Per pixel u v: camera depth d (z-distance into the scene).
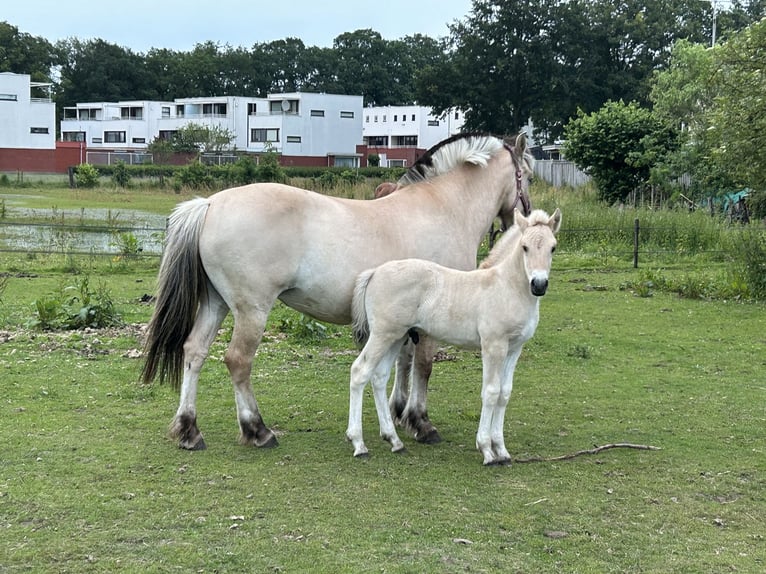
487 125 59.38
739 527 5.26
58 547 4.71
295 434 7.06
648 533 5.13
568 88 55.59
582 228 22.28
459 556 4.73
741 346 11.16
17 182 49.19
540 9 55.34
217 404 7.93
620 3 58.75
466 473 6.15
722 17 52.12
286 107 72.50
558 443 6.98
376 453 6.59
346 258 6.51
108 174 54.31
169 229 6.54
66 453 6.33
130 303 13.41
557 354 10.54
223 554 4.68
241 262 6.29
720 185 24.77
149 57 107.75
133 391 8.22
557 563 4.69
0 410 7.42
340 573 4.49
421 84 58.25
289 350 10.33
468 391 8.73
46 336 10.50
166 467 6.09
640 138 28.59
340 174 47.75
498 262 6.34
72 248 20.09
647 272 16.61
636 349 10.97
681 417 7.82
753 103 13.81
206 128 69.19
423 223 7.04
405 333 6.41
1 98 62.72
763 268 15.17
